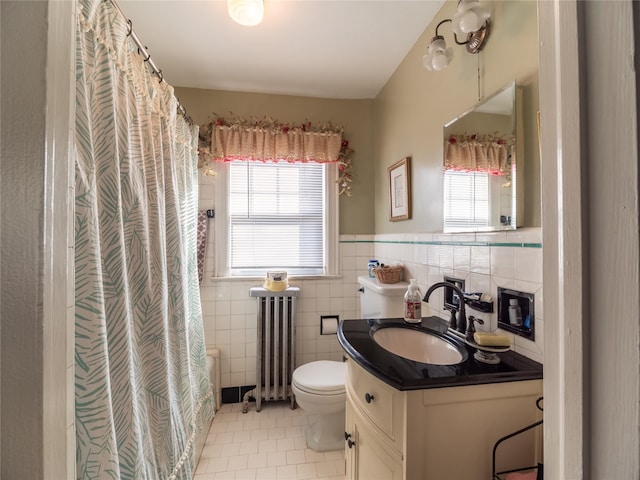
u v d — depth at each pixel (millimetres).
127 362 877
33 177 394
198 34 1707
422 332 1364
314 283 2439
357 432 1187
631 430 282
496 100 1144
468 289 1322
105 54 866
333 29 1664
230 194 2400
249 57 1931
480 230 1232
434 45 1285
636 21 279
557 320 385
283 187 2477
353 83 2250
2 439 377
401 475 891
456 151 1389
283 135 2328
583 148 329
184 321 1375
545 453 405
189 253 1754
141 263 1052
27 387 387
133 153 1039
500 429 923
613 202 299
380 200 2361
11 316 384
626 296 288
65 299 449
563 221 358
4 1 394
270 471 1651
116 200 878
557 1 372
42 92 399
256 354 2303
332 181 2479
